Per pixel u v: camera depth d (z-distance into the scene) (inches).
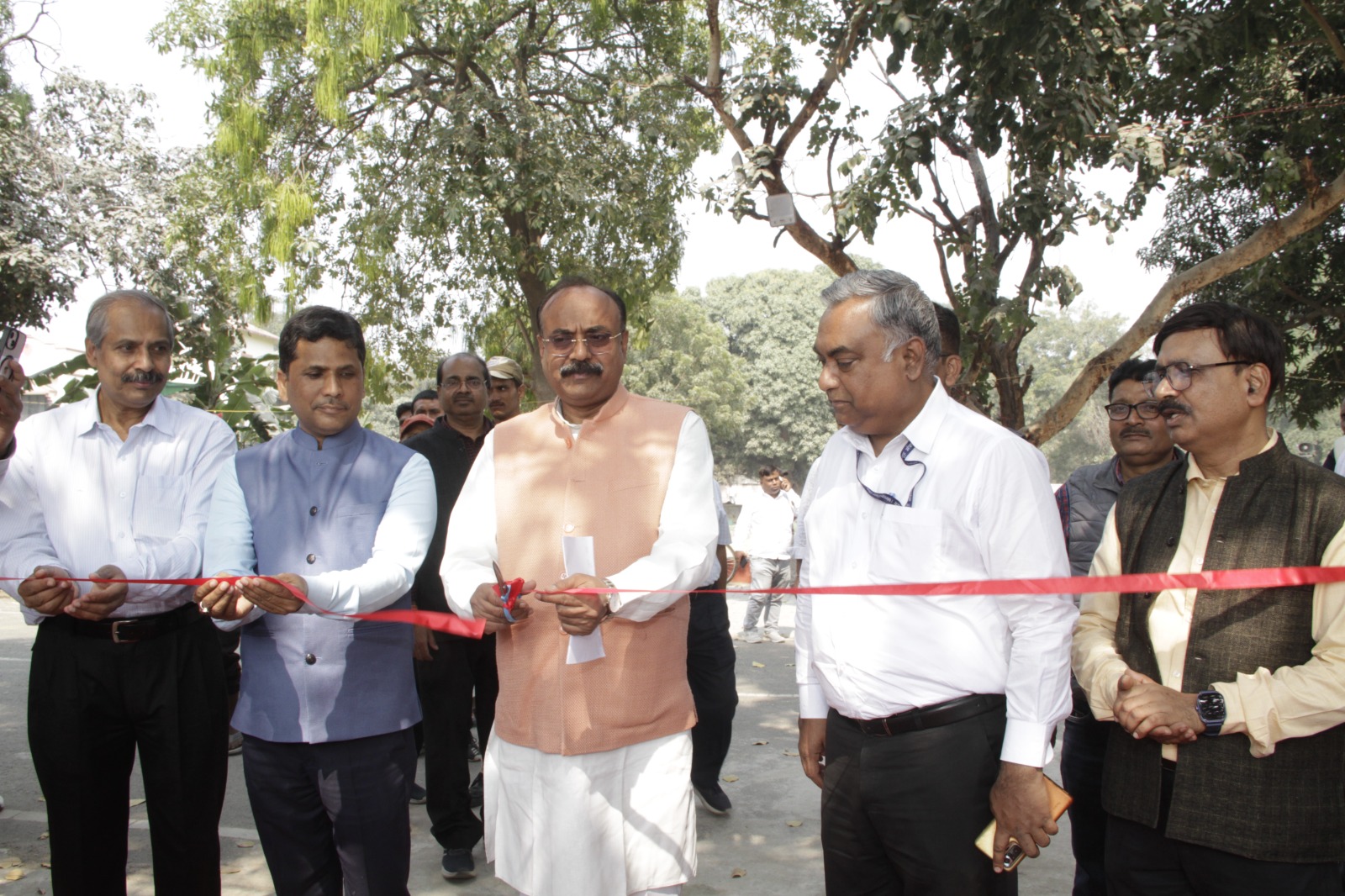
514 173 520.7
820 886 150.1
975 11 220.5
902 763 86.0
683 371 1620.3
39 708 107.0
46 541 111.7
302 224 545.3
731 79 304.8
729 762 213.5
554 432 105.7
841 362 85.7
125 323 109.7
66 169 561.9
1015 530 83.5
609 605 91.1
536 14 583.5
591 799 96.3
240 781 202.4
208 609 93.4
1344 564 73.4
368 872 102.3
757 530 381.4
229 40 541.6
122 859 114.0
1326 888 75.9
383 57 539.2
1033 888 149.7
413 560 104.1
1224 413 79.4
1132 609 85.3
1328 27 283.4
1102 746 110.2
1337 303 496.1
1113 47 243.8
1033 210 239.8
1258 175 370.9
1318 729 72.8
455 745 149.8
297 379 104.9
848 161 264.5
